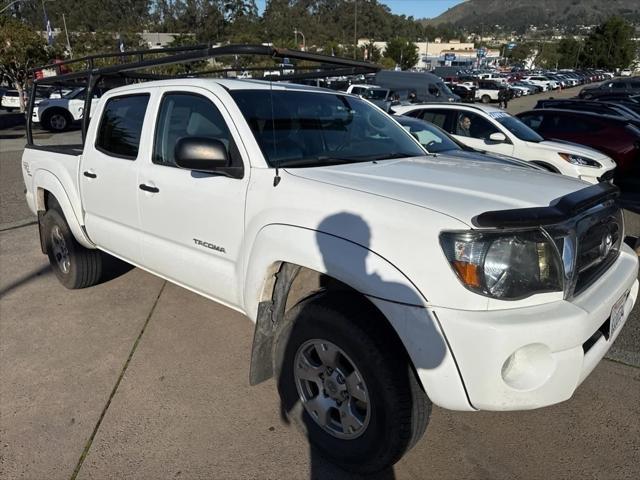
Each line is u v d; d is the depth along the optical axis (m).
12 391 3.27
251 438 2.86
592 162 8.22
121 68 3.74
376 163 3.04
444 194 2.37
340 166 2.91
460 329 2.04
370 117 3.71
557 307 2.14
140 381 3.38
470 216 2.13
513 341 2.01
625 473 2.59
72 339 3.92
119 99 3.91
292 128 3.11
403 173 2.76
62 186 4.39
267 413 3.07
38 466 2.65
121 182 3.71
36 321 4.20
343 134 3.33
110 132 3.94
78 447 2.78
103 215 4.02
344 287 2.54
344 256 2.30
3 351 3.75
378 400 2.30
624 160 10.20
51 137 17.58
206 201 3.05
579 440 2.83
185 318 4.25
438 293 2.09
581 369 2.21
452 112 9.25
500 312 2.08
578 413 3.05
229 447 2.79
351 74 4.14
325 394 2.62
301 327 2.56
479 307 2.07
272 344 2.85
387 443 2.33
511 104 35.50
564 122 10.82
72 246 4.53
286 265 2.66
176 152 2.74
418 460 2.70
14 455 2.72
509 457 2.71
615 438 2.84
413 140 3.75
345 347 2.37
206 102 3.18
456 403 2.13
